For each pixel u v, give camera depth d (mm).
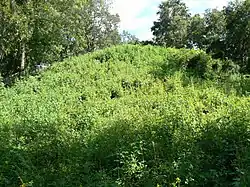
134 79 20516
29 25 30203
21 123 12023
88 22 53938
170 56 25656
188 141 8531
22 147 9438
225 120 9328
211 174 7215
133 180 7371
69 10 32969
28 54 34406
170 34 67438
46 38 32219
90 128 11758
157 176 7105
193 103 14609
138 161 8055
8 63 37625
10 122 12430
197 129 9172
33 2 30125
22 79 23375
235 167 6996
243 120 8945
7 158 8469
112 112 14312
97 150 8867
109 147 8906
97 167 8344
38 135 10609
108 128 10438
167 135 9102
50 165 8562
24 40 31375
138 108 14352
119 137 9344
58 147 9398
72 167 8117
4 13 29016
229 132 8562
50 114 13688
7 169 8047
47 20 31047
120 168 7594
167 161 7762
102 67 23656
